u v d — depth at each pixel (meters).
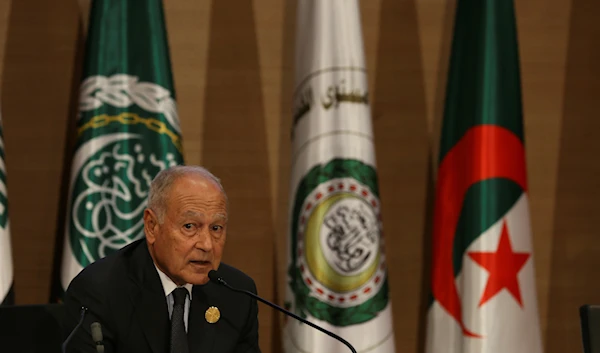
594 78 10.63
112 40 9.10
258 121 10.43
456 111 9.52
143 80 9.10
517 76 9.38
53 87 10.13
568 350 10.61
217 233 5.09
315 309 8.99
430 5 10.66
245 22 10.45
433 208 10.56
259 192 10.41
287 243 9.36
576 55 10.71
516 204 9.19
